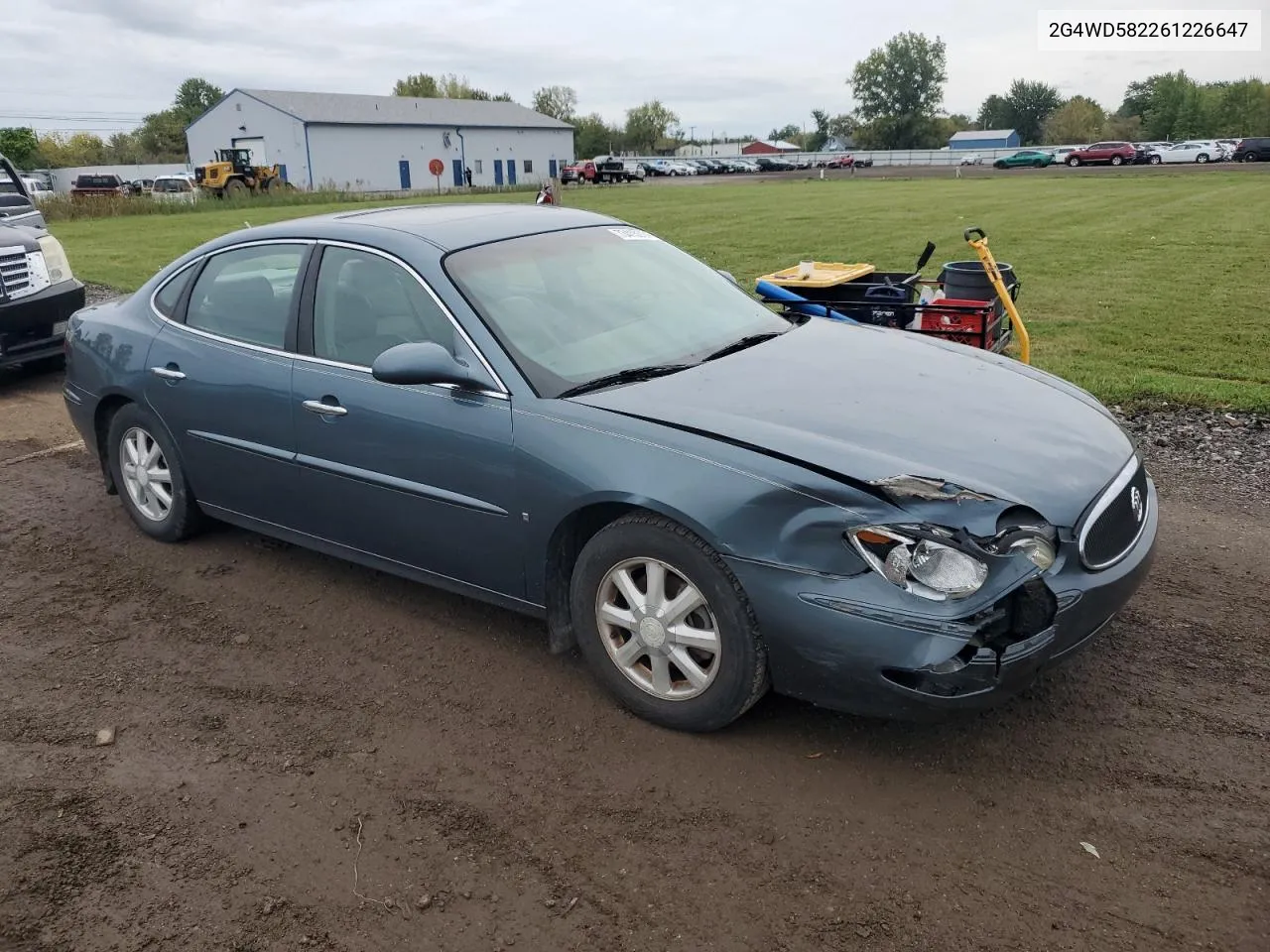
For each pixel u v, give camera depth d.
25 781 3.22
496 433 3.51
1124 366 8.32
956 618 2.79
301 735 3.43
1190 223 20.58
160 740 3.43
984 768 3.13
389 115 71.19
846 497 2.90
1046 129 130.88
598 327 3.92
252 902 2.68
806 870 2.72
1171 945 2.43
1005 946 2.45
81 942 2.56
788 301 6.39
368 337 3.98
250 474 4.45
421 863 2.80
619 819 2.95
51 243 8.63
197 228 28.25
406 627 4.18
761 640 3.09
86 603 4.48
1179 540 4.80
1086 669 3.68
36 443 7.01
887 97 122.25
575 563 3.51
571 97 131.50
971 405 3.54
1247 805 2.92
